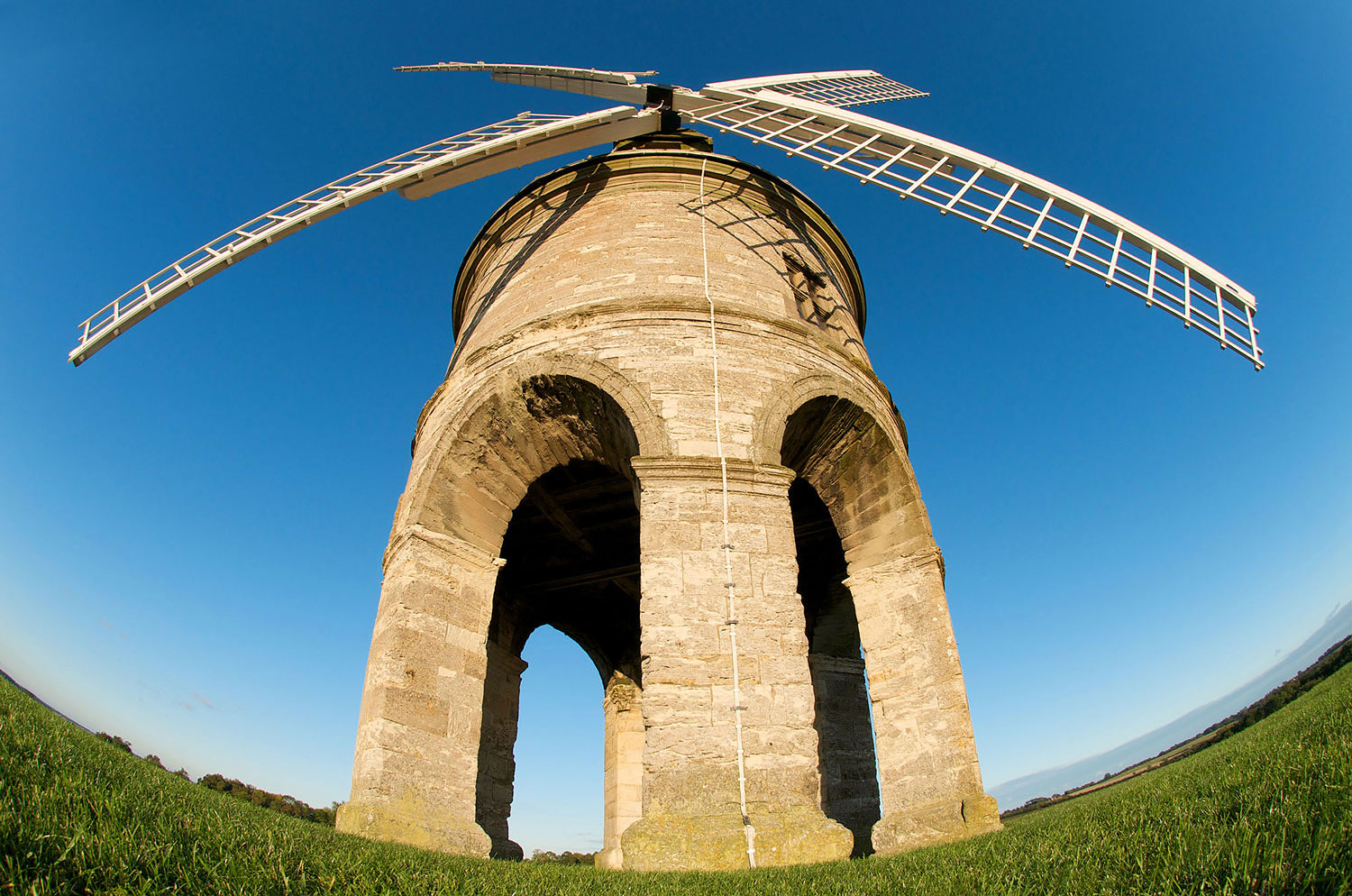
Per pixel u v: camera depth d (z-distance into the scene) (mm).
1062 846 5910
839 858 9094
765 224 16234
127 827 4660
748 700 10195
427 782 10586
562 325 13664
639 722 19297
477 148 16797
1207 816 5363
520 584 18844
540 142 17734
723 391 12734
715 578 10914
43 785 5086
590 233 15508
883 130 16734
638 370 12766
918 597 13125
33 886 3695
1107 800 8148
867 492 14438
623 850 9062
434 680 11320
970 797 11133
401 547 12328
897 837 11508
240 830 5645
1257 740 7988
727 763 9750
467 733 11430
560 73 20781
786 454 14430
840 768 16969
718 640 10484
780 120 17656
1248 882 3934
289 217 15266
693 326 13398
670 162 16359
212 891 4258
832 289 16641
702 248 14969
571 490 16406
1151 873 4500
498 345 14148
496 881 6227
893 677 12891
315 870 5059
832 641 18328
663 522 11188
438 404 15078
